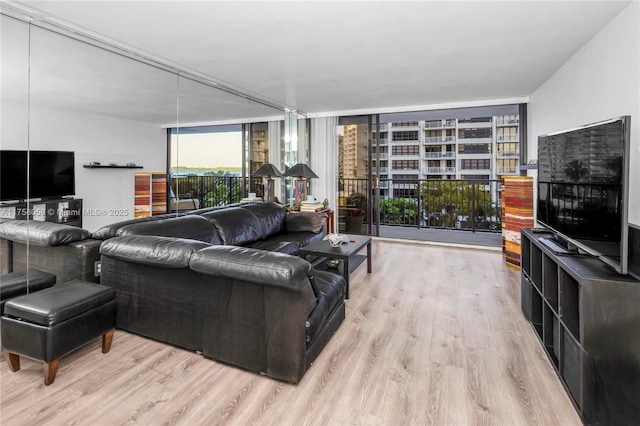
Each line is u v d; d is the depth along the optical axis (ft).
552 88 12.20
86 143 9.48
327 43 9.16
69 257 7.57
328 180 19.76
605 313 4.96
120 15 7.47
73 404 5.28
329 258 10.46
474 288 10.88
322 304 6.74
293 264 5.56
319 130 19.76
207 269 6.03
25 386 5.72
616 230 5.38
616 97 7.69
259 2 6.90
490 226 20.33
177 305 6.84
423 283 11.41
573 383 5.42
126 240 7.11
